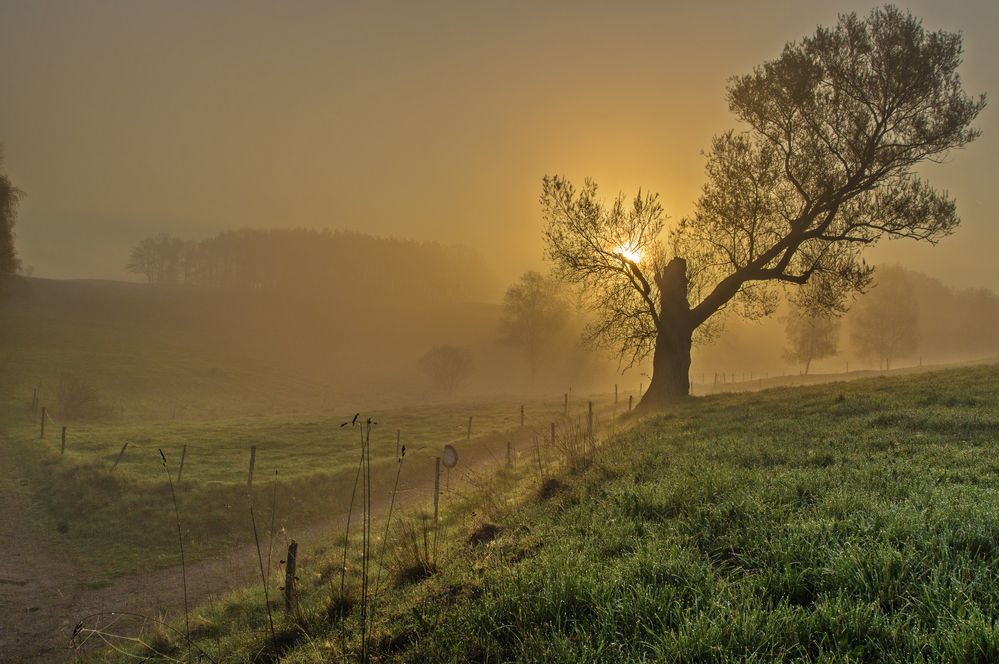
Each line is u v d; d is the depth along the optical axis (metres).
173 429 37.50
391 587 7.95
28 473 23.89
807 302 34.88
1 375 58.19
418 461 26.09
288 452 28.77
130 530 17.41
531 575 5.89
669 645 4.18
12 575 13.94
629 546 6.61
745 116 32.47
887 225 29.89
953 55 28.19
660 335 32.84
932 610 4.20
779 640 4.15
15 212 54.00
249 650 7.55
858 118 29.36
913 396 17.41
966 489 7.05
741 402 22.52
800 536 5.79
